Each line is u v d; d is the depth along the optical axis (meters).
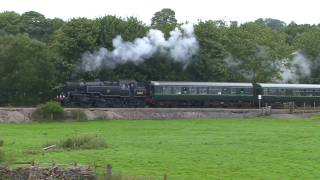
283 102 115.19
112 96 104.62
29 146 61.22
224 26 133.75
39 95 106.69
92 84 103.62
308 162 51.94
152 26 126.56
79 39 112.19
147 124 88.25
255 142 66.31
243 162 52.00
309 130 80.12
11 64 103.19
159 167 49.16
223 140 68.12
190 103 109.94
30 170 42.97
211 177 45.31
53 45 113.81
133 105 107.06
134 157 54.03
